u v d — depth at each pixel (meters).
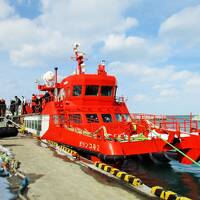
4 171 14.44
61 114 21.62
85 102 21.12
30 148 21.72
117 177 13.30
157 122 18.33
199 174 17.00
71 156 17.98
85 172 14.54
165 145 16.39
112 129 18.58
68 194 11.14
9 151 20.08
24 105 36.78
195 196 13.12
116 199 10.67
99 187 12.10
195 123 16.80
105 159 15.38
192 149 16.53
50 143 23.67
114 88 22.09
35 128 28.97
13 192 11.47
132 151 15.59
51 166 15.69
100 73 22.17
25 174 14.02
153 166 18.84
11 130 28.98
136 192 11.54
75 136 18.56
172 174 16.97
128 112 21.95
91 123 19.86
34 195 11.00
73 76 21.72
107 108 21.19
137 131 19.48
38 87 28.56
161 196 10.72
